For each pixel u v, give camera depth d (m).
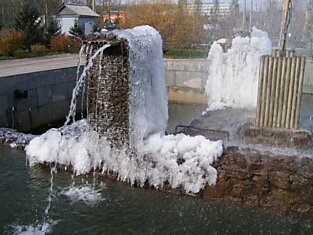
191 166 6.30
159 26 25.91
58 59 20.98
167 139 6.80
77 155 7.36
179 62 17.62
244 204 6.01
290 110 6.97
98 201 6.26
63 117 14.51
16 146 8.72
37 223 5.64
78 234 5.38
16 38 22.89
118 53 6.64
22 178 7.12
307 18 27.41
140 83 6.80
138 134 6.82
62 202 6.23
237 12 36.22
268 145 6.88
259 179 5.91
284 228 5.49
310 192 5.65
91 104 7.11
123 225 5.60
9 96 11.46
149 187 6.62
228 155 6.21
